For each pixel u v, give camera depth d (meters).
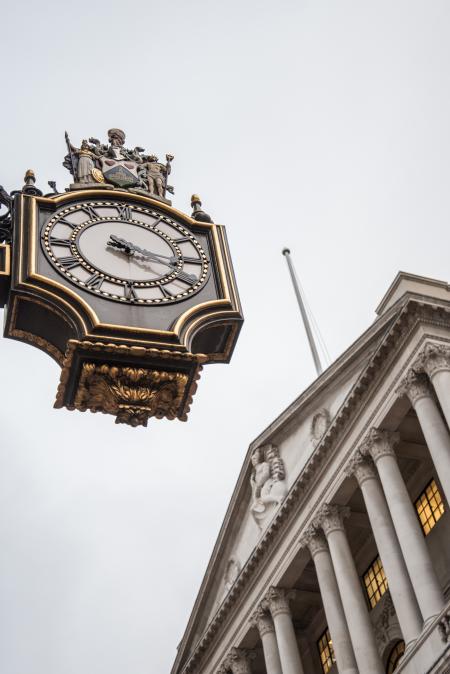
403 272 37.53
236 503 44.22
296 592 41.09
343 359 39.06
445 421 35.41
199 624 45.72
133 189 6.73
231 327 6.20
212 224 6.69
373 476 36.78
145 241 6.35
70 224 6.24
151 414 5.75
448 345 35.03
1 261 5.91
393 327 35.94
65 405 5.69
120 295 5.95
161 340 5.71
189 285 6.21
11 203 6.35
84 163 6.89
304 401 41.09
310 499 39.28
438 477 35.69
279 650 39.34
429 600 31.45
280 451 43.06
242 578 42.12
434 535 36.00
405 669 30.92
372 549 39.53
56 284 5.77
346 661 35.16
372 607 38.41
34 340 5.97
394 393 35.81
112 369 5.50
